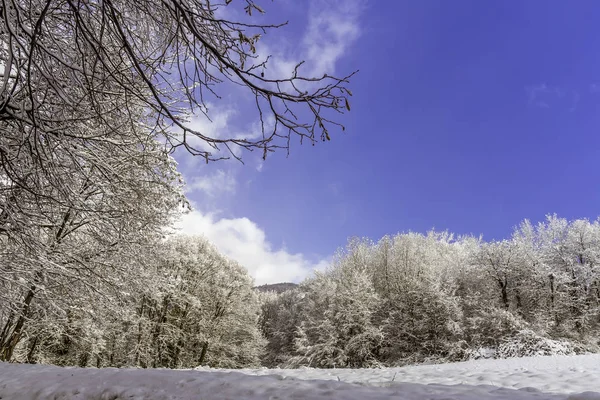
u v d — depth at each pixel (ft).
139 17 11.40
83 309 34.14
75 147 15.53
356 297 92.22
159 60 11.04
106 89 13.69
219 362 102.89
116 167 22.74
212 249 108.37
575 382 24.58
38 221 20.99
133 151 20.40
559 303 90.99
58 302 31.07
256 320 120.47
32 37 7.43
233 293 108.06
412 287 96.99
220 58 8.02
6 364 24.41
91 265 32.14
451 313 84.89
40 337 48.83
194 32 8.06
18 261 24.77
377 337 86.17
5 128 15.67
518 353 70.03
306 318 111.75
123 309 35.24
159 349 88.28
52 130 11.47
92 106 10.89
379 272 113.91
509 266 93.81
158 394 14.44
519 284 96.43
